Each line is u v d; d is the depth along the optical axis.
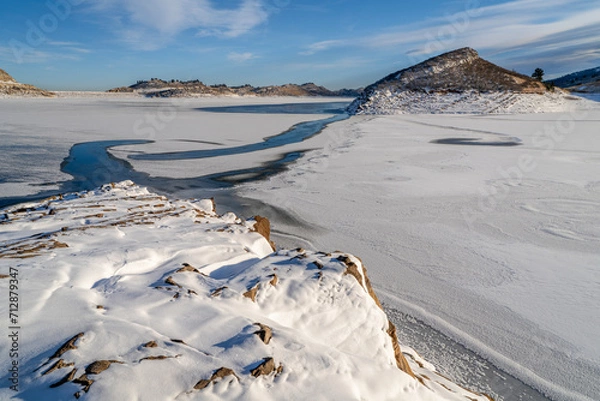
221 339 3.73
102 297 4.41
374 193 15.36
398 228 11.70
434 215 12.72
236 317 4.09
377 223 12.17
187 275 5.14
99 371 3.03
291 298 4.79
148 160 22.45
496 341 6.55
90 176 18.45
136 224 8.09
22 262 5.16
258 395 3.18
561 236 10.73
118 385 2.94
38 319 3.69
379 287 8.35
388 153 23.98
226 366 3.36
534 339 6.56
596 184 15.80
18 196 14.98
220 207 14.12
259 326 3.97
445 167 19.75
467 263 9.32
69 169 19.78
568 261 9.26
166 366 3.21
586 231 10.98
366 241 10.84
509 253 9.78
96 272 5.04
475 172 18.56
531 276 8.61
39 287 4.34
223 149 26.45
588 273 8.66
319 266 5.52
